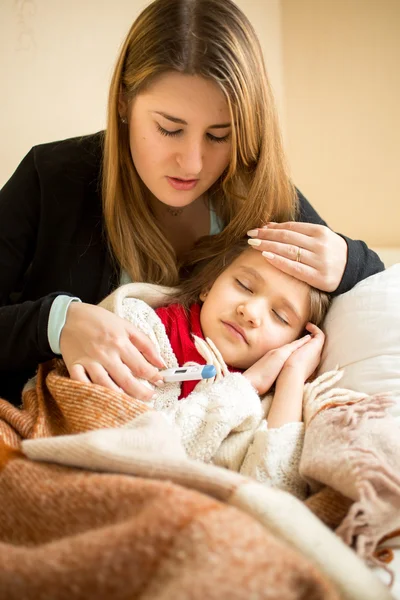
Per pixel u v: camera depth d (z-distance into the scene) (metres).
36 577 0.54
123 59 1.05
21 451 0.81
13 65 1.74
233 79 0.97
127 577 0.51
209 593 0.48
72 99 1.82
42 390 0.99
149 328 1.09
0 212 1.19
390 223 2.08
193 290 1.23
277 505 0.64
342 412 0.88
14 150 1.78
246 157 1.12
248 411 0.93
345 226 2.15
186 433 0.90
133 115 1.04
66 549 0.55
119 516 0.61
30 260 1.25
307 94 2.10
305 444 0.86
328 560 0.61
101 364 0.93
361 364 1.05
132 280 1.23
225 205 1.30
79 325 0.96
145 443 0.76
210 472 0.67
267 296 1.13
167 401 0.99
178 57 0.94
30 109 1.78
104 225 1.20
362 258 1.20
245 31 1.02
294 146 2.17
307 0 2.03
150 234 1.22
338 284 1.16
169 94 0.96
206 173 1.08
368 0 1.93
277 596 0.49
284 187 1.22
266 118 1.09
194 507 0.55
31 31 1.74
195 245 1.32
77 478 0.68
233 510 0.56
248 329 1.11
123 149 1.14
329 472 0.77
